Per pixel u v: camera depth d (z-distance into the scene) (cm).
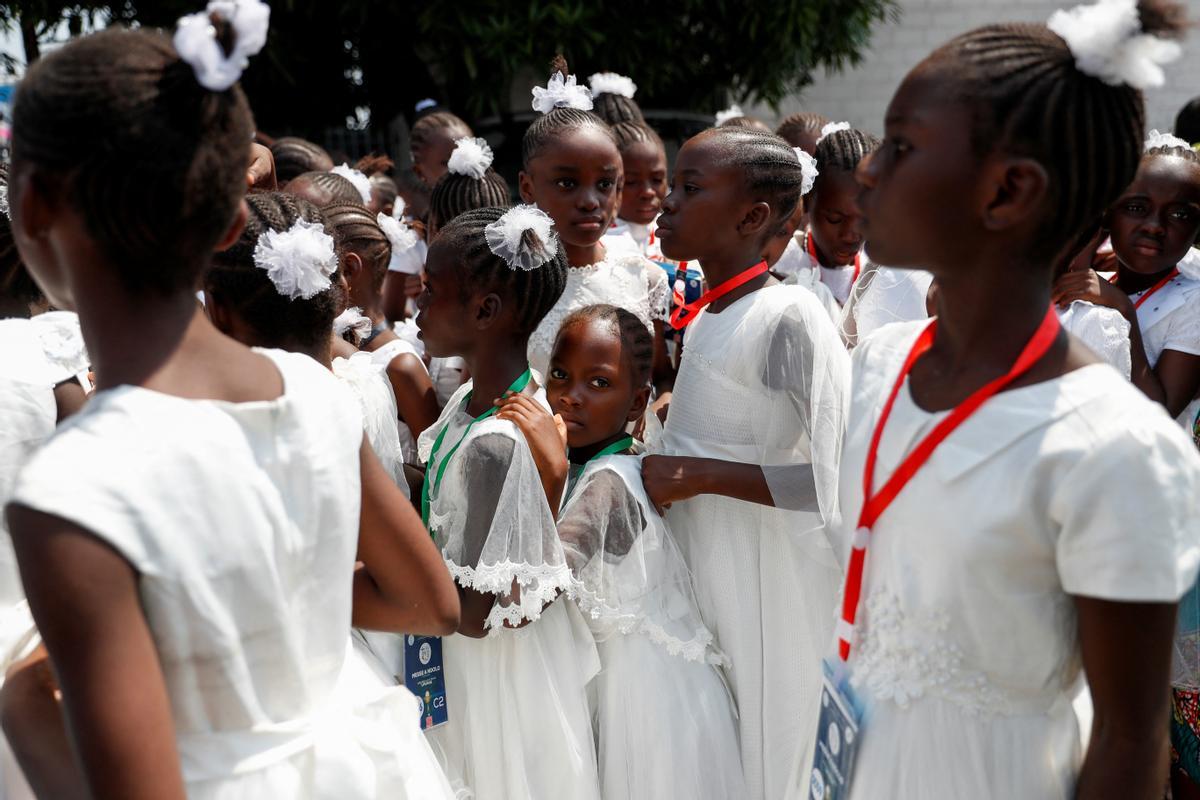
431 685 209
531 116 760
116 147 103
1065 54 118
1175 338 288
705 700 220
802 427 229
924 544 128
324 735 129
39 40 762
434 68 809
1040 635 126
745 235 235
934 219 121
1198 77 962
